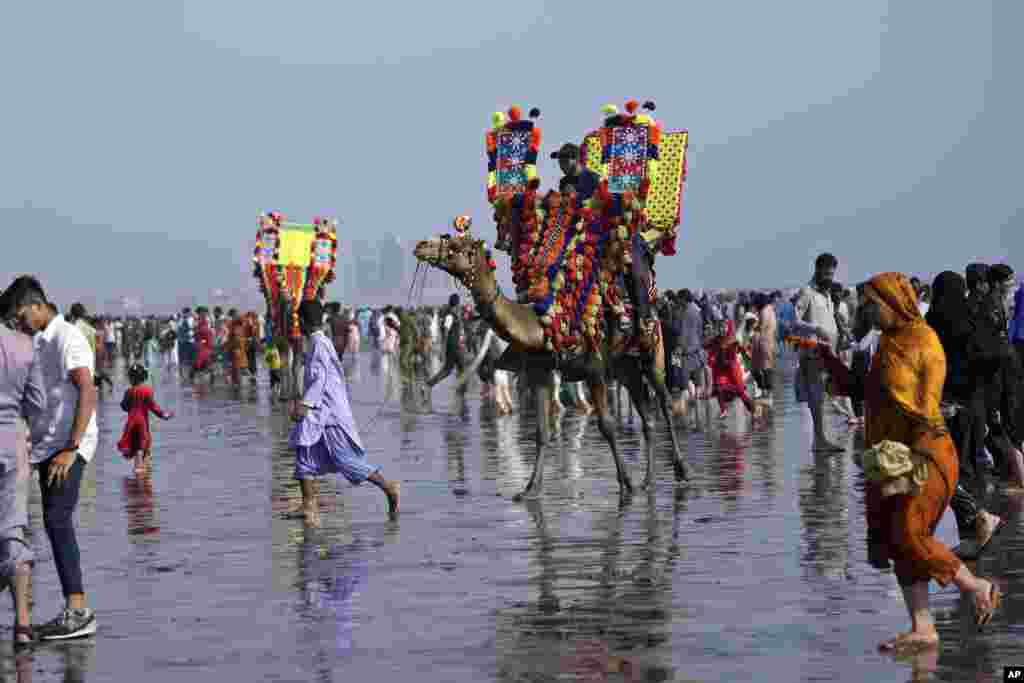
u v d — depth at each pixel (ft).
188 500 64.13
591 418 106.42
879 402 34.58
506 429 98.58
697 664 32.24
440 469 73.46
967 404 51.70
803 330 75.66
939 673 30.99
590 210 61.52
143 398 77.20
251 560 47.52
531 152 64.08
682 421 101.30
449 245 58.70
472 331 174.91
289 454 85.76
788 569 43.16
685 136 68.13
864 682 30.45
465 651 34.04
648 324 63.10
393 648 34.53
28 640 36.22
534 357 61.46
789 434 88.69
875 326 34.81
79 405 37.93
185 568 46.39
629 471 70.44
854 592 39.60
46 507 37.76
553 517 55.16
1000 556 44.11
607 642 34.53
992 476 63.31
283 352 147.02
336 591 41.73
